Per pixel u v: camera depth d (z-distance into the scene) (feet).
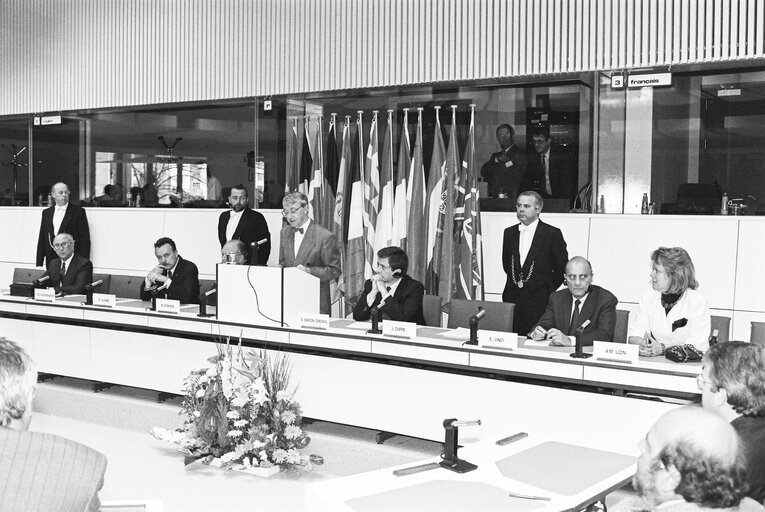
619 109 21.24
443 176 22.67
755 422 7.20
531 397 13.76
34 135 31.68
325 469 16.20
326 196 25.00
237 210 24.67
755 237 18.97
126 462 16.62
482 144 23.09
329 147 25.12
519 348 14.43
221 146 27.73
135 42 29.43
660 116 20.76
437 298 17.89
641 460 5.91
